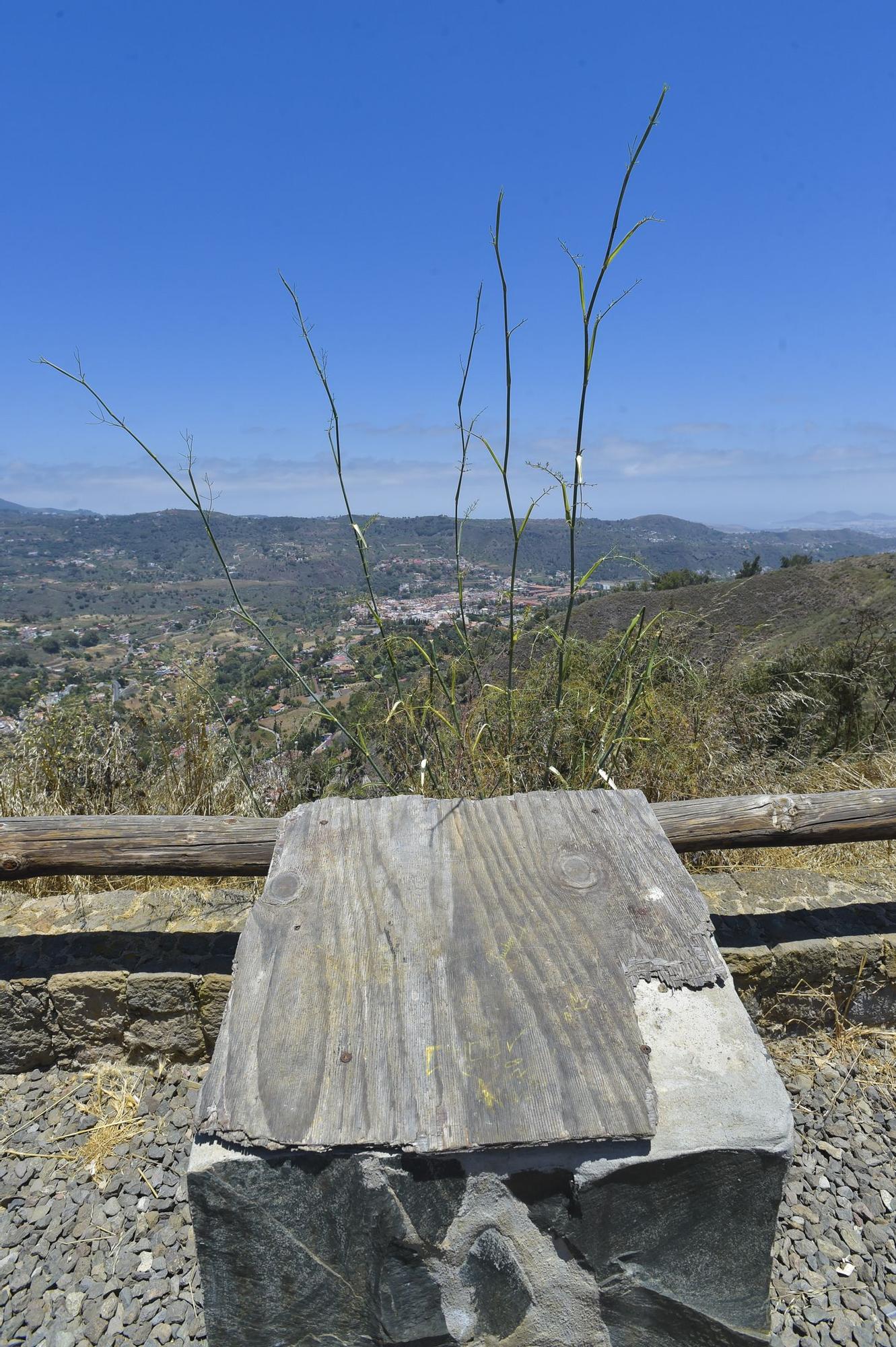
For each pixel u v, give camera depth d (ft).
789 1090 6.89
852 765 13.12
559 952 4.46
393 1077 3.81
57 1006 7.11
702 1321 4.00
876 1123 6.59
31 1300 5.48
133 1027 7.18
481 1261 3.84
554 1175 3.68
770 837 7.38
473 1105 3.68
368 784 9.89
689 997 4.27
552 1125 3.61
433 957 4.43
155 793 10.98
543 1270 3.86
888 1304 5.26
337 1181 3.67
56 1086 7.18
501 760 9.25
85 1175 6.34
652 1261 3.89
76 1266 5.67
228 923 7.54
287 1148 3.59
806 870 8.25
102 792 10.70
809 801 7.45
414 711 9.32
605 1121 3.63
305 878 5.03
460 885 4.94
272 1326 4.07
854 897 7.66
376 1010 4.13
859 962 7.12
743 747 12.21
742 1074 3.91
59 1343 5.21
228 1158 3.62
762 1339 4.01
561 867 5.08
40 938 7.39
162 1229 5.91
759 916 7.44
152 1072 7.23
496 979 4.29
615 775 10.03
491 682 9.44
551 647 10.73
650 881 4.98
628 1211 3.75
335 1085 3.78
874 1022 7.39
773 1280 5.41
